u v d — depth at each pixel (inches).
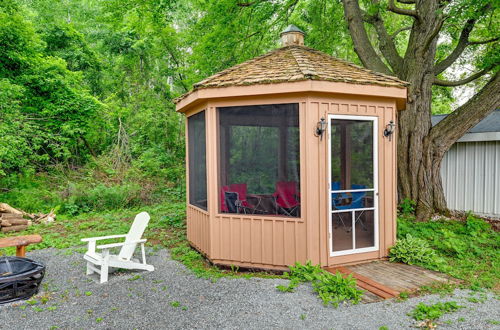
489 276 185.0
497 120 367.6
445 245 236.2
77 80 509.0
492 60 306.5
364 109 196.2
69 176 488.4
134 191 448.1
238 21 426.9
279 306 147.4
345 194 193.6
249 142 193.5
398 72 360.2
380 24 375.9
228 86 188.4
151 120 598.5
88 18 710.5
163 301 156.9
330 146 187.3
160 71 729.6
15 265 179.0
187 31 600.7
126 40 662.5
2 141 375.6
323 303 148.9
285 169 186.7
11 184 445.1
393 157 208.2
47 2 645.3
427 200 336.2
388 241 207.9
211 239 202.7
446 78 563.2
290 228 186.2
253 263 195.6
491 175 349.7
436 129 338.0
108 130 601.3
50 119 465.1
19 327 134.8
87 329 132.5
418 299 152.9
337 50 656.4
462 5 264.5
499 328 127.6
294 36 242.8
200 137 221.1
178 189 524.7
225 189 200.5
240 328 130.3
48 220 353.7
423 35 326.6
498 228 313.9
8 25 408.5
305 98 180.2
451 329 127.1
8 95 387.5
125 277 192.1
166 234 299.6
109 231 314.5
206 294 163.2
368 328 128.8
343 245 195.0
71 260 228.4
